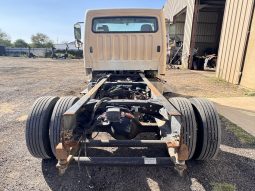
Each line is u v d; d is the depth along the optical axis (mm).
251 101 7250
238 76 10070
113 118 2736
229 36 11156
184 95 8195
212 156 3150
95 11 5355
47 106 3201
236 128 4812
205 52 23484
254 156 3619
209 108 3156
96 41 5488
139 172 3172
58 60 33125
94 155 3525
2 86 10250
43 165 3340
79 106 2707
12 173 3135
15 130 4688
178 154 2312
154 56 5523
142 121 3512
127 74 5484
